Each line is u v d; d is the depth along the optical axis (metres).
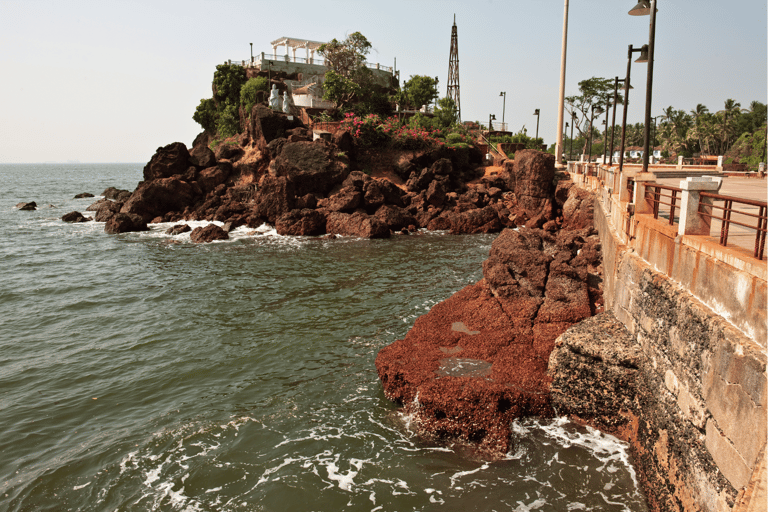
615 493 8.77
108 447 10.55
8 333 17.28
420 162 49.56
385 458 9.93
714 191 8.37
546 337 13.80
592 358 10.45
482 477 9.26
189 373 14.05
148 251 31.58
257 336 16.67
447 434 10.35
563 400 10.82
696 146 88.00
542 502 8.58
